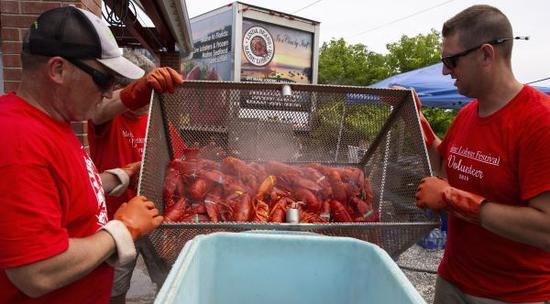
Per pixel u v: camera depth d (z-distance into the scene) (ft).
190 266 3.49
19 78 10.57
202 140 8.80
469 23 5.77
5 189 3.52
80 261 3.91
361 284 4.06
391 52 73.05
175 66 34.27
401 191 7.31
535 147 5.27
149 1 19.15
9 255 3.53
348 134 8.73
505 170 5.77
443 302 7.21
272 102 8.23
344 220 7.63
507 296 6.07
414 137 7.06
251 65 29.27
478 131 6.27
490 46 5.66
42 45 3.97
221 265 4.15
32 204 3.60
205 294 4.04
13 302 4.18
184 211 7.23
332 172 8.42
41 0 10.23
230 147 8.88
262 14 29.14
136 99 7.12
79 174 4.40
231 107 8.11
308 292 4.19
